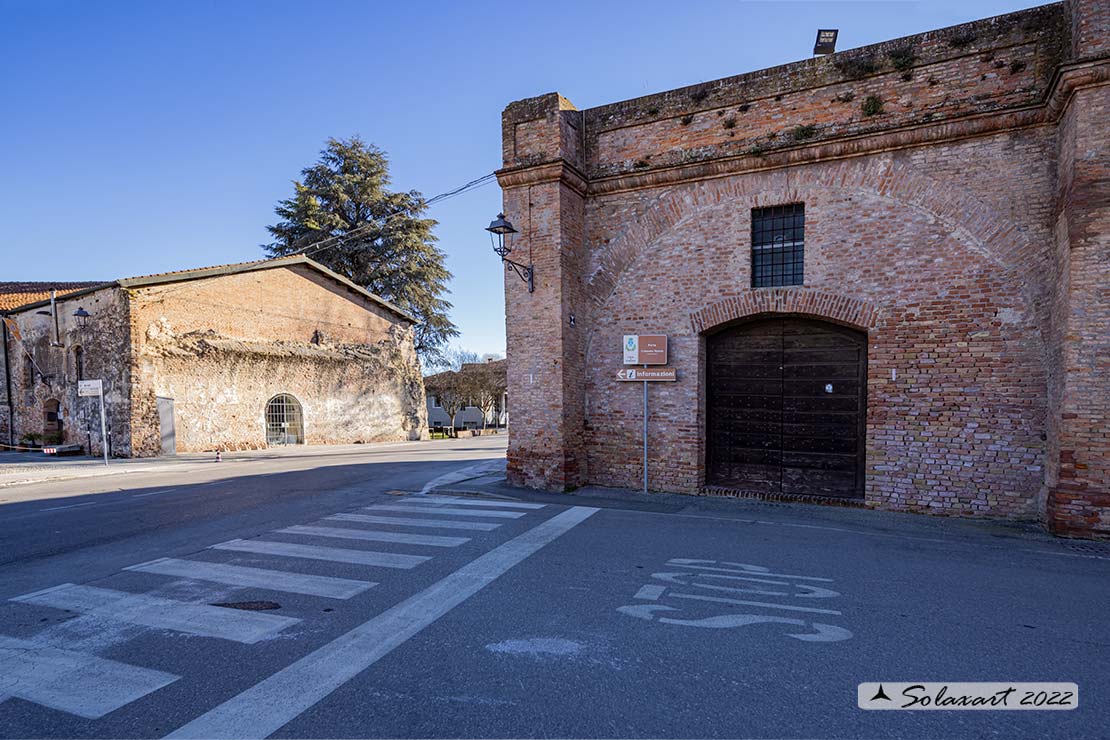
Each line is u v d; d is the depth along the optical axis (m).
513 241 11.56
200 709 3.58
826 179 9.67
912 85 9.04
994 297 8.55
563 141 11.10
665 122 10.98
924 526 8.31
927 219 8.98
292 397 26.92
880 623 4.86
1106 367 7.25
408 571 6.30
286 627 4.83
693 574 6.16
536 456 11.38
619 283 11.46
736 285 10.38
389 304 32.59
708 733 3.30
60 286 30.34
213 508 10.16
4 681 3.97
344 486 12.62
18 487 13.82
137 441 20.50
